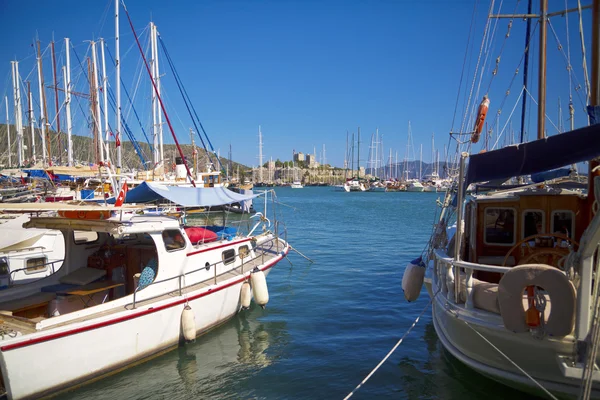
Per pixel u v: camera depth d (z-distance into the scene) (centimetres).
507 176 703
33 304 855
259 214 1594
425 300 1323
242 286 1109
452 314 696
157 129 3391
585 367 503
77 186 2798
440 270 855
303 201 7444
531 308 569
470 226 853
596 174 721
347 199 8125
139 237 1011
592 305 573
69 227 878
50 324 736
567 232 756
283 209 5553
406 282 953
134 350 837
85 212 977
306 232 3095
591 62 632
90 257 991
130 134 2866
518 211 786
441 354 918
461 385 780
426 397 748
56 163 3584
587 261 517
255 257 1305
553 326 561
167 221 950
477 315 656
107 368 797
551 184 1002
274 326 1098
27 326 732
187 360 892
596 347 486
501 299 584
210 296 1000
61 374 732
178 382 804
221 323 1063
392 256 2108
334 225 3575
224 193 1391
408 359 898
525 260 712
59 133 3691
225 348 953
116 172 2053
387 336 1028
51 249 1199
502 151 645
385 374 835
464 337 702
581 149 627
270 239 1515
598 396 583
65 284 937
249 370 855
